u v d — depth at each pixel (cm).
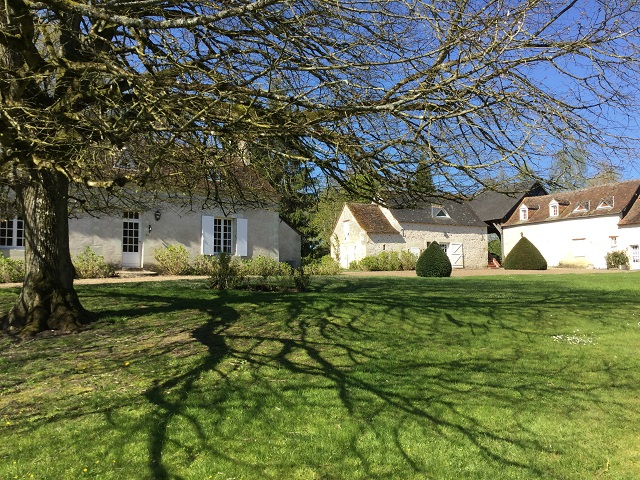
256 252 2027
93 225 1628
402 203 620
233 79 472
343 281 1512
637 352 639
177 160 640
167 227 1795
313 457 346
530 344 675
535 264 2931
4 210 943
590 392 482
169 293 1052
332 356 588
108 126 464
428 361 580
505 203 3891
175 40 496
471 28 415
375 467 336
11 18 466
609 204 3164
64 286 723
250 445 361
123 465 332
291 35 491
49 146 494
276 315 803
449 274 2069
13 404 432
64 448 354
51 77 578
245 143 540
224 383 486
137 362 549
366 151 554
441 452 357
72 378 497
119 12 491
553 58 414
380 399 451
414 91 454
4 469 324
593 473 332
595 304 985
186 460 341
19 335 656
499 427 399
